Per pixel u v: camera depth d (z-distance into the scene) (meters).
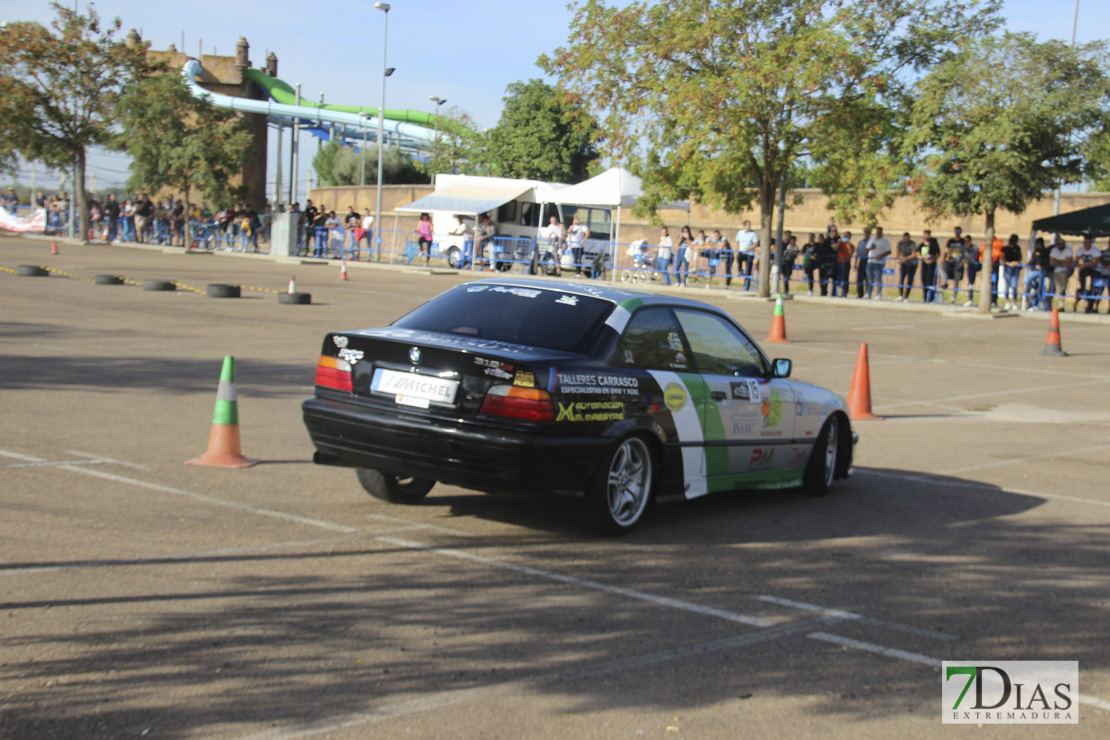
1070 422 11.99
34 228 50.19
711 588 5.48
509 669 4.23
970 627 5.02
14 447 8.01
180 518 6.31
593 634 4.69
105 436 8.62
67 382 11.22
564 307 6.64
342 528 6.31
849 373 15.26
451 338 6.33
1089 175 24.34
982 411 12.59
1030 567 6.14
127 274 28.80
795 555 6.23
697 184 30.42
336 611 4.83
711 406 6.95
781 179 29.73
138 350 14.11
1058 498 8.15
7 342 14.21
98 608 4.71
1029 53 23.80
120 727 3.56
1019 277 27.64
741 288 33.00
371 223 41.12
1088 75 23.80
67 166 44.94
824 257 29.78
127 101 40.91
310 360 13.95
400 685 4.02
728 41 27.62
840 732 3.79
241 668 4.11
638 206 31.78
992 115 24.33
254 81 74.19
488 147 57.75
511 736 3.62
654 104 28.30
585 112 30.20
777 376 7.66
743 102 27.06
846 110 27.39
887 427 11.38
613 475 6.34
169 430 9.02
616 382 6.27
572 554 6.00
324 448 6.41
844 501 7.90
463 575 5.49
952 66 24.86
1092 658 4.66
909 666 4.48
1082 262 26.03
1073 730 3.89
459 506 7.04
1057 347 18.53
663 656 4.45
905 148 25.38
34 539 5.71
